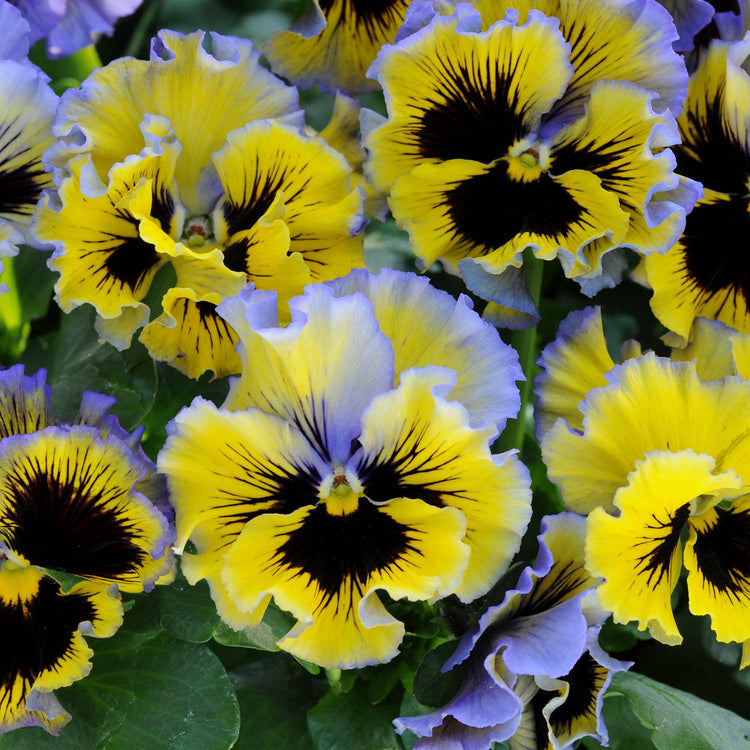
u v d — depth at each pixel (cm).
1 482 90
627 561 92
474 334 91
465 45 93
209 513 91
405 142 94
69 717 93
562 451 93
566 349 95
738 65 95
